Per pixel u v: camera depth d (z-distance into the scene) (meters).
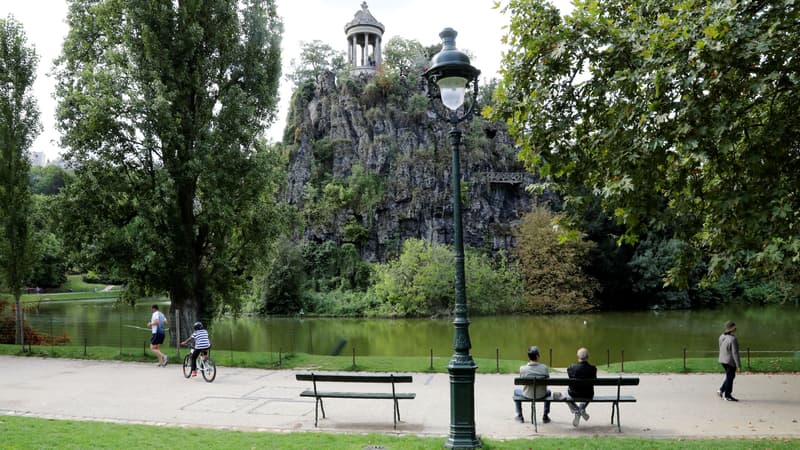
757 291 74.25
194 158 25.52
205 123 27.52
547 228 69.06
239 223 28.38
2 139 26.77
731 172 10.88
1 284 29.08
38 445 9.97
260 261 30.50
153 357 23.28
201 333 18.75
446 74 10.07
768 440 10.86
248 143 28.06
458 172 10.36
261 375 19.59
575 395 12.24
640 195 10.68
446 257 67.00
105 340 35.47
